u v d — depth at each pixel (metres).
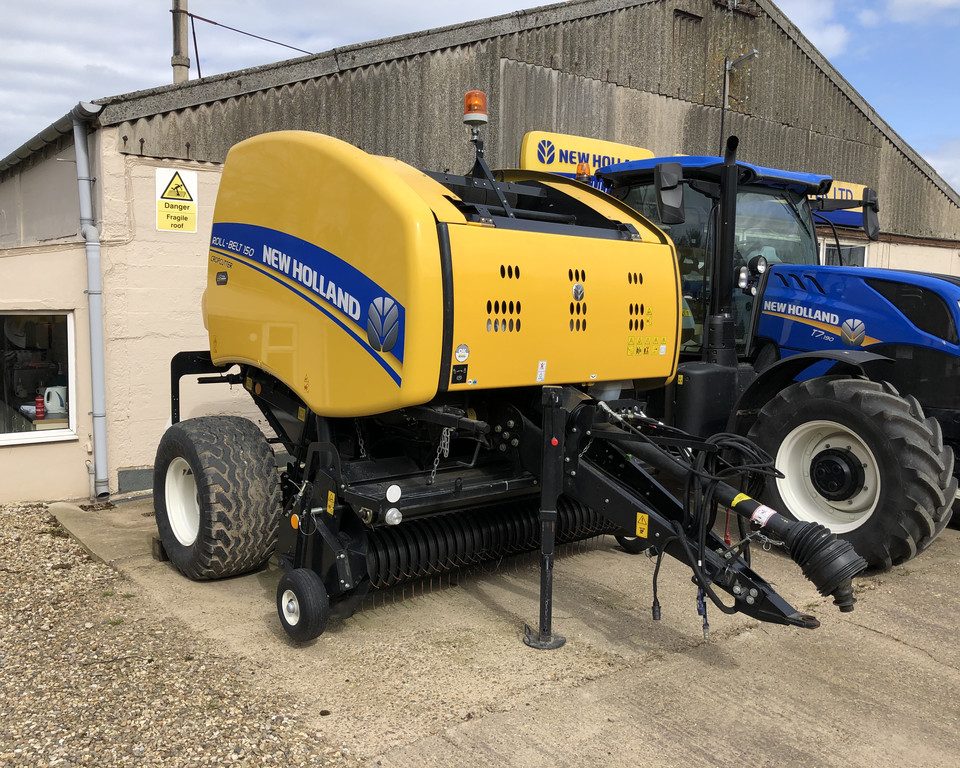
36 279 5.32
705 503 2.93
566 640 3.30
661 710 2.75
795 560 2.80
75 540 4.65
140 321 5.74
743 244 5.00
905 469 3.86
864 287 4.53
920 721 2.72
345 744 2.50
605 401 3.41
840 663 3.14
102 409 5.52
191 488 4.10
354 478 3.34
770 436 4.41
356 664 3.08
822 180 5.09
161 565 4.20
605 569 4.21
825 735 2.62
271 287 3.59
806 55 10.83
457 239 2.93
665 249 3.79
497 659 3.12
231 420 4.06
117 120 5.49
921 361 4.34
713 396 4.49
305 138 3.33
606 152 7.13
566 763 2.42
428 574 3.58
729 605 3.71
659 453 3.20
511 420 3.42
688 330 5.05
